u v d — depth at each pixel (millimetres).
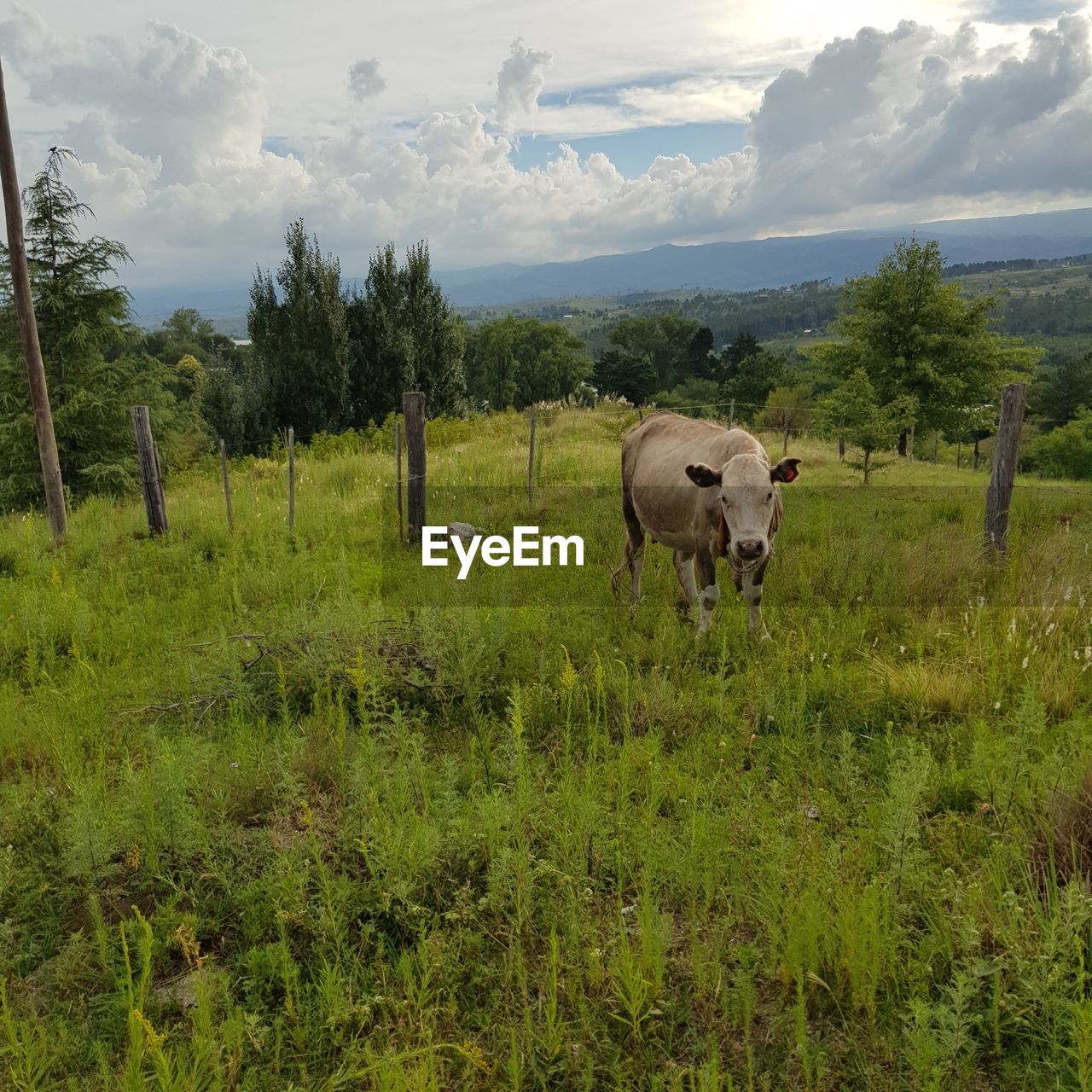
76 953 3611
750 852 4020
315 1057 3123
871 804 4250
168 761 4336
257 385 33969
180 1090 2770
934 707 5535
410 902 3820
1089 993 3080
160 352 88312
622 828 4293
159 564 10867
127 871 4238
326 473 17797
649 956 3254
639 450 8719
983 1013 3090
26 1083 2904
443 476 16516
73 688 6332
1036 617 6586
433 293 38281
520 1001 3348
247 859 4227
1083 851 3613
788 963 3221
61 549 11523
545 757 5254
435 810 4387
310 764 5148
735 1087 2893
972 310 31016
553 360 97875
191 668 6289
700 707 5770
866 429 17578
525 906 3691
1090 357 93250
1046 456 52438
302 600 7543
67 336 18453
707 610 7234
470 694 5984
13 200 11930
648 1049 3057
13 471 18375
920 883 3664
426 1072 2857
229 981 3457
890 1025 3068
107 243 18750
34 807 4645
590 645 7008
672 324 138250
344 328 34750
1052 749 4715
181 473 20312
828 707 5664
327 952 3604
